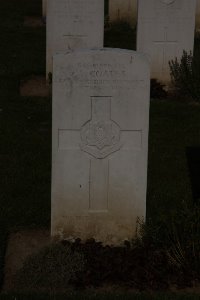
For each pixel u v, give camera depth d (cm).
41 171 378
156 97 517
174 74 517
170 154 405
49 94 521
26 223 319
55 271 269
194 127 451
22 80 557
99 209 295
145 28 532
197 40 695
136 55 279
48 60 541
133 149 288
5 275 277
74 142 286
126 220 296
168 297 258
